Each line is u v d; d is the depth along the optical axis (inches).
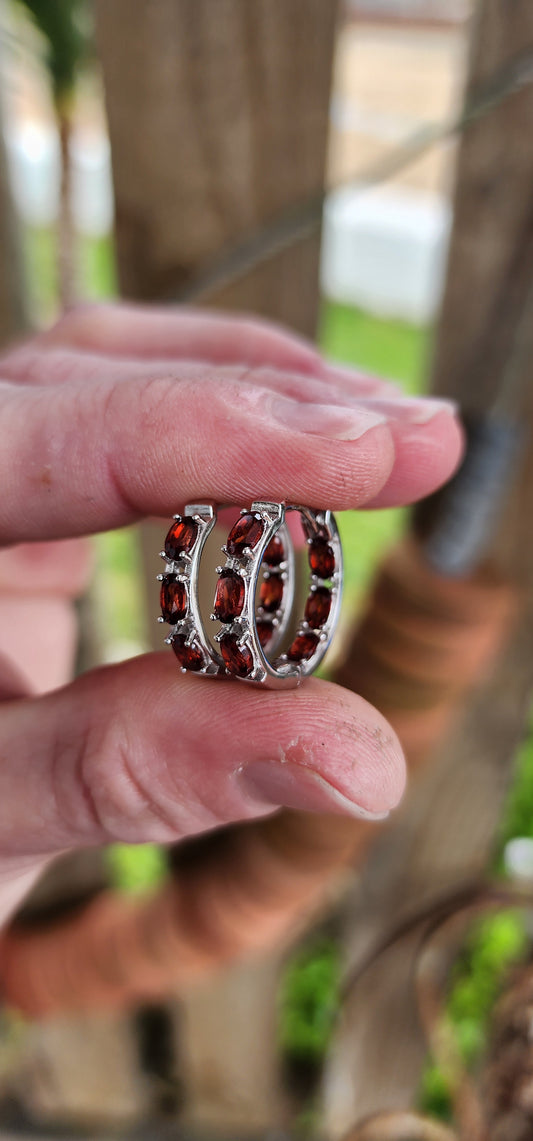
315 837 9.9
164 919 11.2
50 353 6.2
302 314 9.3
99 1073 15.2
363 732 4.6
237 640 4.8
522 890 9.0
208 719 4.6
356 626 9.6
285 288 9.2
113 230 9.0
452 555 8.7
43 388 5.1
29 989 12.0
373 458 4.8
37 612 7.6
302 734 4.6
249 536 4.9
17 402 5.1
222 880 10.8
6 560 7.2
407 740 9.6
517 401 8.6
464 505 8.6
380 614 9.1
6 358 6.2
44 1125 12.1
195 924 11.0
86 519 5.1
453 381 8.9
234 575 4.9
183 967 11.5
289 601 6.3
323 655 5.5
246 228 8.6
